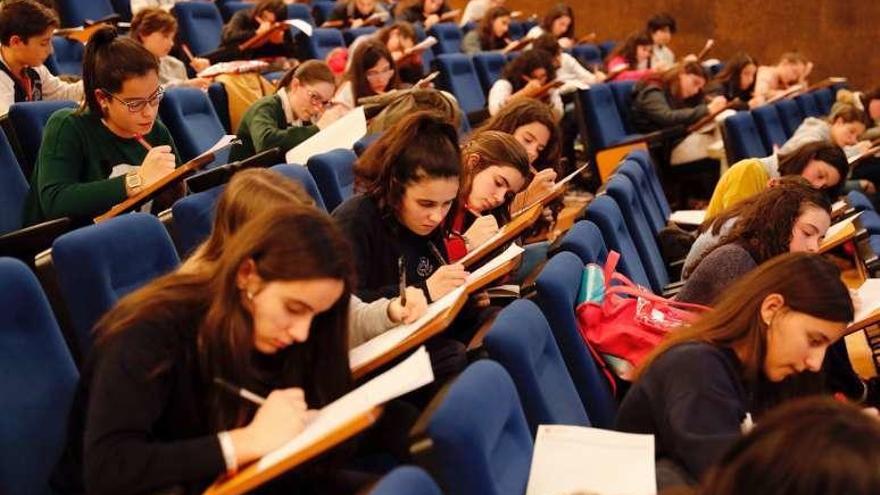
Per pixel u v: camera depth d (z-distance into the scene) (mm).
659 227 3154
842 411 697
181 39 4512
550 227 2553
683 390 1286
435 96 2684
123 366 1101
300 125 3033
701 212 3287
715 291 1873
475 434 1081
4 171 2186
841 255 3406
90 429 1092
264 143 2885
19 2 2713
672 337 1374
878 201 4250
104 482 1066
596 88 4625
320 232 1105
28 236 1729
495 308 1926
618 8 7172
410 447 1075
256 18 4402
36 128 2391
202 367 1137
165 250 1579
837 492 650
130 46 2053
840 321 1303
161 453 1071
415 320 1502
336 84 3482
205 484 1104
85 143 2084
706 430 1245
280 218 1104
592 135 4555
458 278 1646
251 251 1090
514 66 4227
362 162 1756
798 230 1883
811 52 6484
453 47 5770
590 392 1605
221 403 1144
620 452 1243
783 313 1311
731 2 6715
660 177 4711
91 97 2076
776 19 6566
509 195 2070
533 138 2467
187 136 2811
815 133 4309
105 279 1450
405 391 1085
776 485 671
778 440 686
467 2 7504
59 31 3799
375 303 1555
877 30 6230
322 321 1225
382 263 1750
